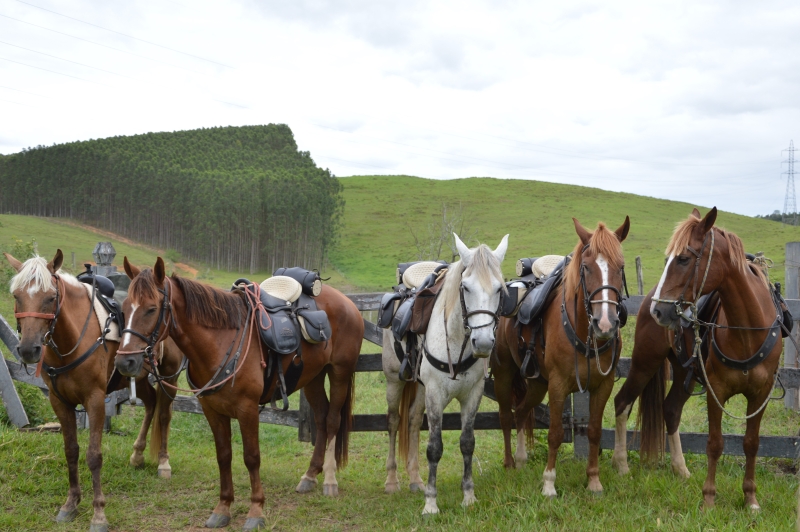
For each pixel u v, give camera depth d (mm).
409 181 91250
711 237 4020
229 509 4461
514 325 5090
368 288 36125
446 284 4488
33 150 110062
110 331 4730
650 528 3793
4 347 8758
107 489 4977
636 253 36062
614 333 4035
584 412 5445
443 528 4055
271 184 68000
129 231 76688
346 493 5172
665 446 5328
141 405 7609
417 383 5164
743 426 6438
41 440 5434
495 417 5891
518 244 43906
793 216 75938
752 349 4035
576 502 4246
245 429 4320
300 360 4852
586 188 76812
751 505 4059
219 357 4246
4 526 4168
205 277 47719
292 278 5145
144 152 113188
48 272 4285
